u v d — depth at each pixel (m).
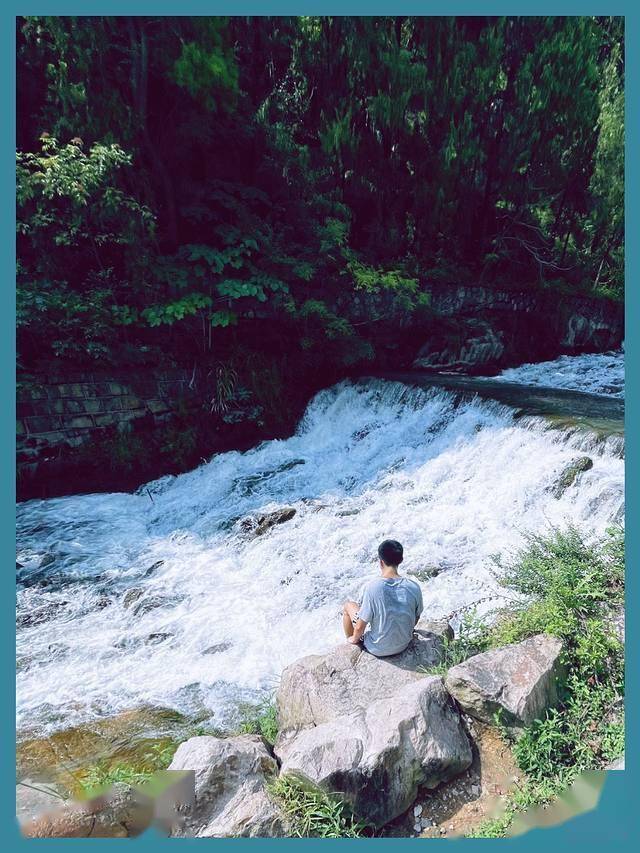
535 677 3.09
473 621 3.97
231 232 9.16
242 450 9.21
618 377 11.43
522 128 11.74
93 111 7.73
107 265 8.61
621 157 13.56
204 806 2.78
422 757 2.80
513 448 6.84
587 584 3.66
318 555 5.84
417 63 11.02
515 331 13.08
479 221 13.33
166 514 7.38
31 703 3.98
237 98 9.34
